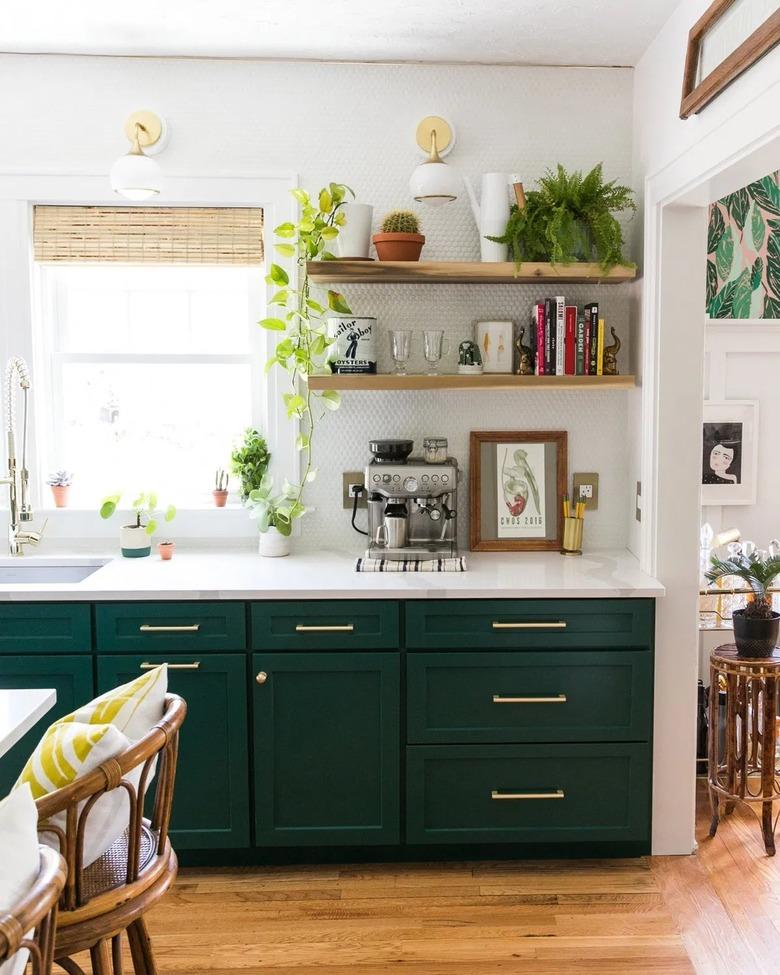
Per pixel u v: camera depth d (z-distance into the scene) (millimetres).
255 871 2920
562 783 2887
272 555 3223
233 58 3168
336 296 3066
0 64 3146
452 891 2795
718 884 2811
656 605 2879
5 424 3285
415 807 2881
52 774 1523
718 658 2990
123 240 3250
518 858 2957
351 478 3336
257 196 3223
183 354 3377
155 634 2799
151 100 3182
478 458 3305
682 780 2953
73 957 2527
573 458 3348
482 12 2748
